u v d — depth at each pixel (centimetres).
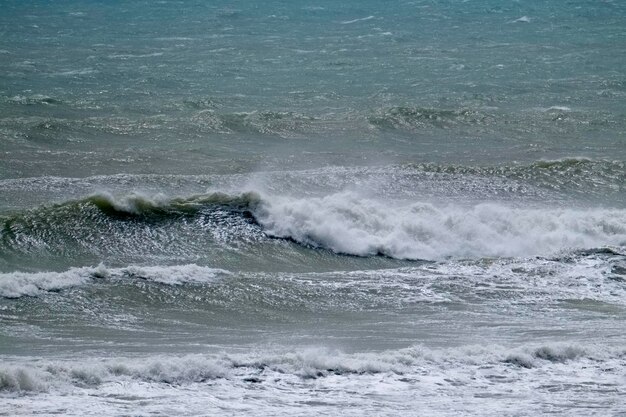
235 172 9912
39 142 11031
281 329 5588
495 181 9812
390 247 7688
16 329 5272
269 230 7756
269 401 4078
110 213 7731
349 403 4128
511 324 5866
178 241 7488
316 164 10500
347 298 6253
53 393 3950
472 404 4219
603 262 7344
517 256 7719
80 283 6031
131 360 4425
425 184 9562
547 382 4675
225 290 6172
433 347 5216
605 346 5306
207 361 4447
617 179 10038
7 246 7112
